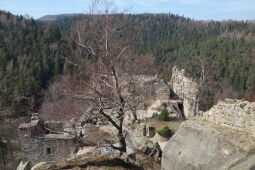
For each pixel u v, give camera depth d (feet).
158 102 91.71
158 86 102.22
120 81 34.42
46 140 61.87
